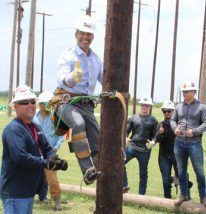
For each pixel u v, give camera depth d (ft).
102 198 16.62
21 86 17.95
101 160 16.56
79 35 16.63
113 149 16.46
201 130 28.45
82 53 16.65
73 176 43.55
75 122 16.20
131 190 37.88
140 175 33.60
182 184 30.09
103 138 16.51
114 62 16.29
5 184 17.74
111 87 16.33
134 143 33.32
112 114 16.42
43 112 28.60
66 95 16.44
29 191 17.88
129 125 33.76
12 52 118.21
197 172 29.04
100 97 16.38
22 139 17.25
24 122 17.75
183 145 29.19
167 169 33.09
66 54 16.62
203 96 63.46
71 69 16.52
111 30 16.26
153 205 31.24
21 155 17.03
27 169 17.61
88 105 16.83
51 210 29.89
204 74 63.41
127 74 16.44
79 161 16.22
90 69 16.83
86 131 17.01
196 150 28.91
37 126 18.40
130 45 16.43
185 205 29.99
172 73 125.90
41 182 18.62
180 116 29.32
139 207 31.68
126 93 16.48
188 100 29.09
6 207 17.76
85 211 30.04
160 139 33.04
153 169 50.31
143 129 33.14
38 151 17.98
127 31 16.28
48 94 28.63
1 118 112.37
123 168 16.70
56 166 17.25
